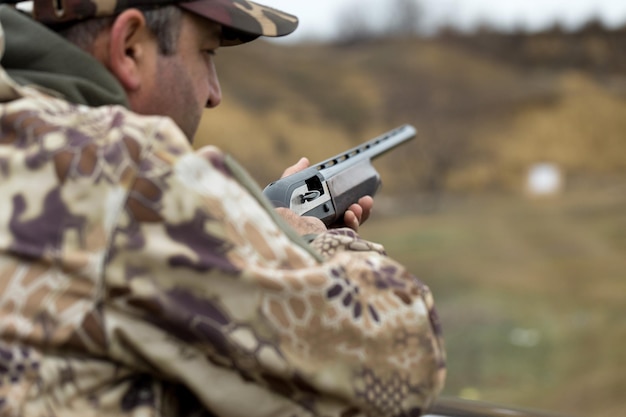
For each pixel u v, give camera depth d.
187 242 1.00
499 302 11.82
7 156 1.01
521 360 8.74
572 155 35.34
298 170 1.87
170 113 1.17
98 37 1.11
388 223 22.88
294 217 1.37
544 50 42.91
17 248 0.98
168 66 1.15
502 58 42.06
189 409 1.08
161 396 1.03
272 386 1.03
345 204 1.95
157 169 1.00
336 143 32.94
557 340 9.62
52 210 0.99
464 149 33.66
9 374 0.95
